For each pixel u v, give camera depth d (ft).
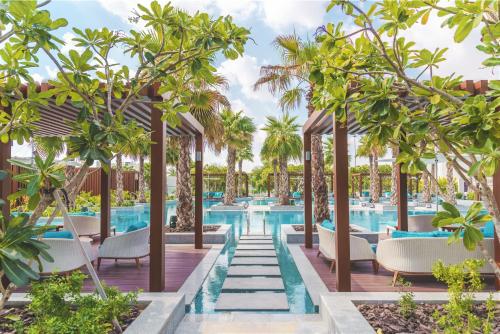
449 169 57.16
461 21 6.00
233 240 31.01
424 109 7.22
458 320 9.14
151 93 14.80
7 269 5.68
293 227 33.53
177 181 32.91
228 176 64.18
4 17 6.88
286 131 64.59
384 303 12.09
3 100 9.86
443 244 15.25
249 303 14.44
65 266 16.39
